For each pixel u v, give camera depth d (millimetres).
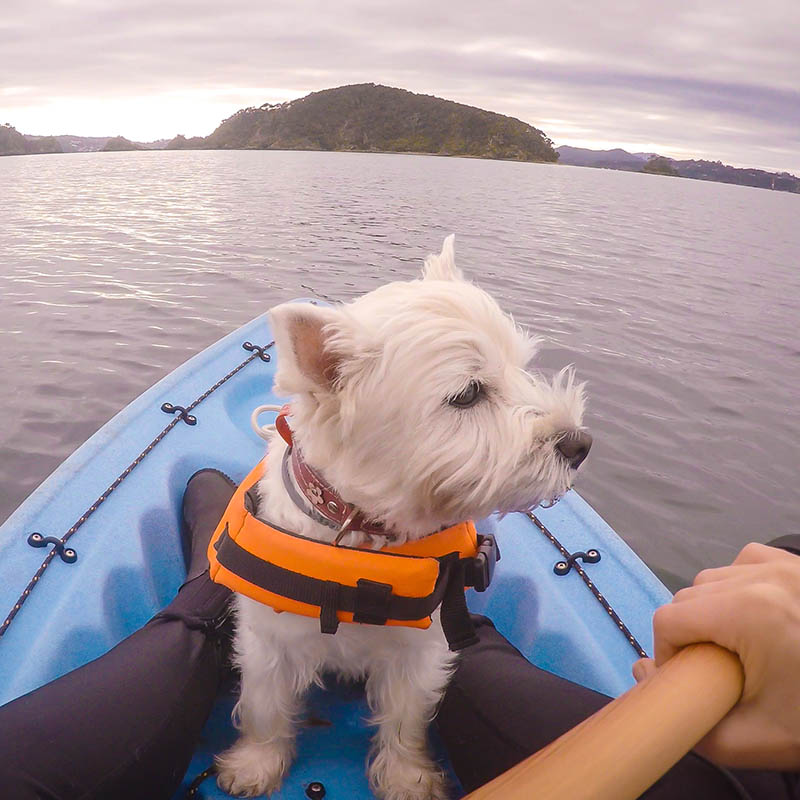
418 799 511
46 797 377
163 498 754
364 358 422
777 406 1572
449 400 425
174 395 968
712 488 1208
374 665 515
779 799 286
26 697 424
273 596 460
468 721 496
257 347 1134
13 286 2186
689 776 289
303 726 574
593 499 1150
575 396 466
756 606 214
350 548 455
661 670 225
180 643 498
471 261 2980
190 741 471
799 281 3195
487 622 600
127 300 2066
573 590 680
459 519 462
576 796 194
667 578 990
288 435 478
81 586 619
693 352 1910
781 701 212
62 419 1294
